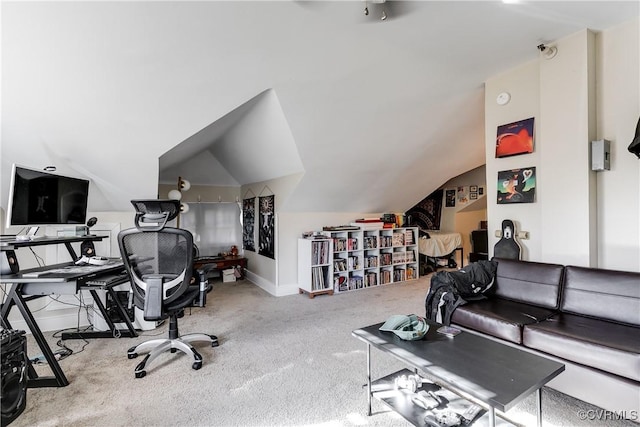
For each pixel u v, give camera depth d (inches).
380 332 73.3
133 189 128.3
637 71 88.3
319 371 88.5
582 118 94.4
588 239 93.4
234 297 168.1
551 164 101.5
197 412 70.9
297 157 145.9
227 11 80.1
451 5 81.8
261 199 193.8
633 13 85.4
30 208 90.4
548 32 94.7
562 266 92.7
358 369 89.4
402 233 208.2
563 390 71.3
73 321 126.4
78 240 103.0
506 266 105.7
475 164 202.7
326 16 85.3
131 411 71.3
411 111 137.8
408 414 61.8
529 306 94.0
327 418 68.6
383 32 93.0
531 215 112.2
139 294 91.1
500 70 118.2
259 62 98.2
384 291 180.9
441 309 98.9
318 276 171.0
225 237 217.8
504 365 57.7
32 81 86.4
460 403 65.2
